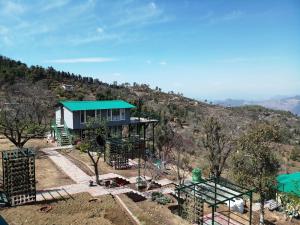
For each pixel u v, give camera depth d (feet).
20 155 59.06
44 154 100.37
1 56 326.65
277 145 72.59
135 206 59.67
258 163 68.49
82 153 104.53
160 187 77.92
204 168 105.81
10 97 149.89
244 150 70.85
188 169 102.89
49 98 182.70
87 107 122.11
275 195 84.89
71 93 258.57
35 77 294.25
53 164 89.30
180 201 61.98
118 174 86.07
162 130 133.49
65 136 117.70
